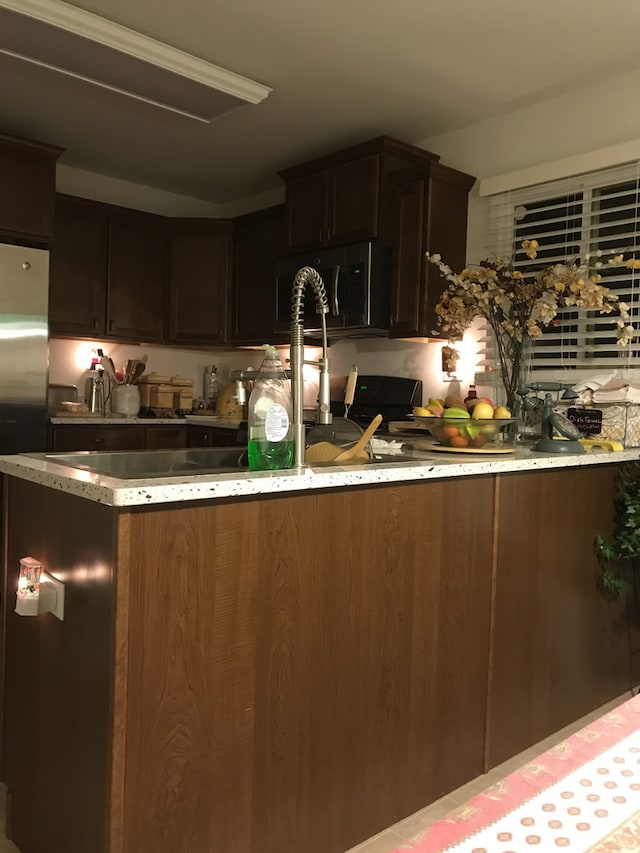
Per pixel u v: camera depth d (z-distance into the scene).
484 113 3.37
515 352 2.64
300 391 1.72
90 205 4.21
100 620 1.31
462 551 1.95
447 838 0.72
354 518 1.66
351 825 1.70
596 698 2.51
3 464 1.72
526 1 2.41
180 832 1.37
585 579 2.41
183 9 2.52
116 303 4.34
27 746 1.64
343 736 1.67
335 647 1.64
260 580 1.48
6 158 3.54
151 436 4.28
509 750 2.14
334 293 3.52
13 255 3.45
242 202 4.95
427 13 2.51
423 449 2.35
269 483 1.45
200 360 5.05
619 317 2.88
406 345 3.80
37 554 1.59
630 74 2.93
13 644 1.73
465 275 2.70
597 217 3.09
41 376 3.55
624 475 2.56
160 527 1.32
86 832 1.36
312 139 3.76
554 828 0.74
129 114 3.49
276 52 2.82
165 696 1.33
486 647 2.04
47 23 2.49
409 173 3.36
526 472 2.15
